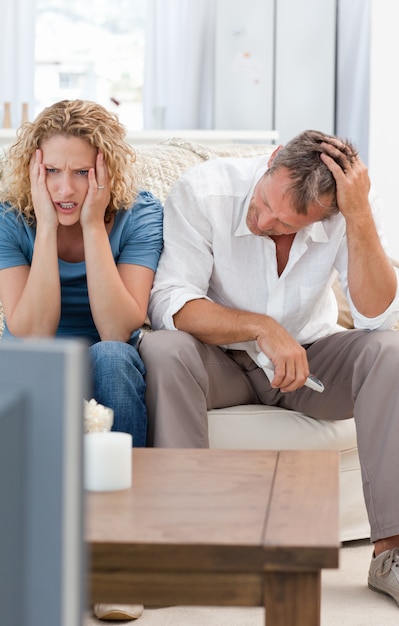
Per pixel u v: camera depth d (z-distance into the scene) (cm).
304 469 138
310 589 104
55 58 556
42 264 208
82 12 554
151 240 221
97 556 106
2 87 545
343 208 201
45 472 66
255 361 218
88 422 148
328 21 527
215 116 535
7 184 217
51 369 66
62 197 207
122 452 128
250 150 286
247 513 116
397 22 420
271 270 217
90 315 223
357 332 213
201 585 105
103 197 211
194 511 117
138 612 182
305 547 103
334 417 220
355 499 229
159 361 197
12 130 473
